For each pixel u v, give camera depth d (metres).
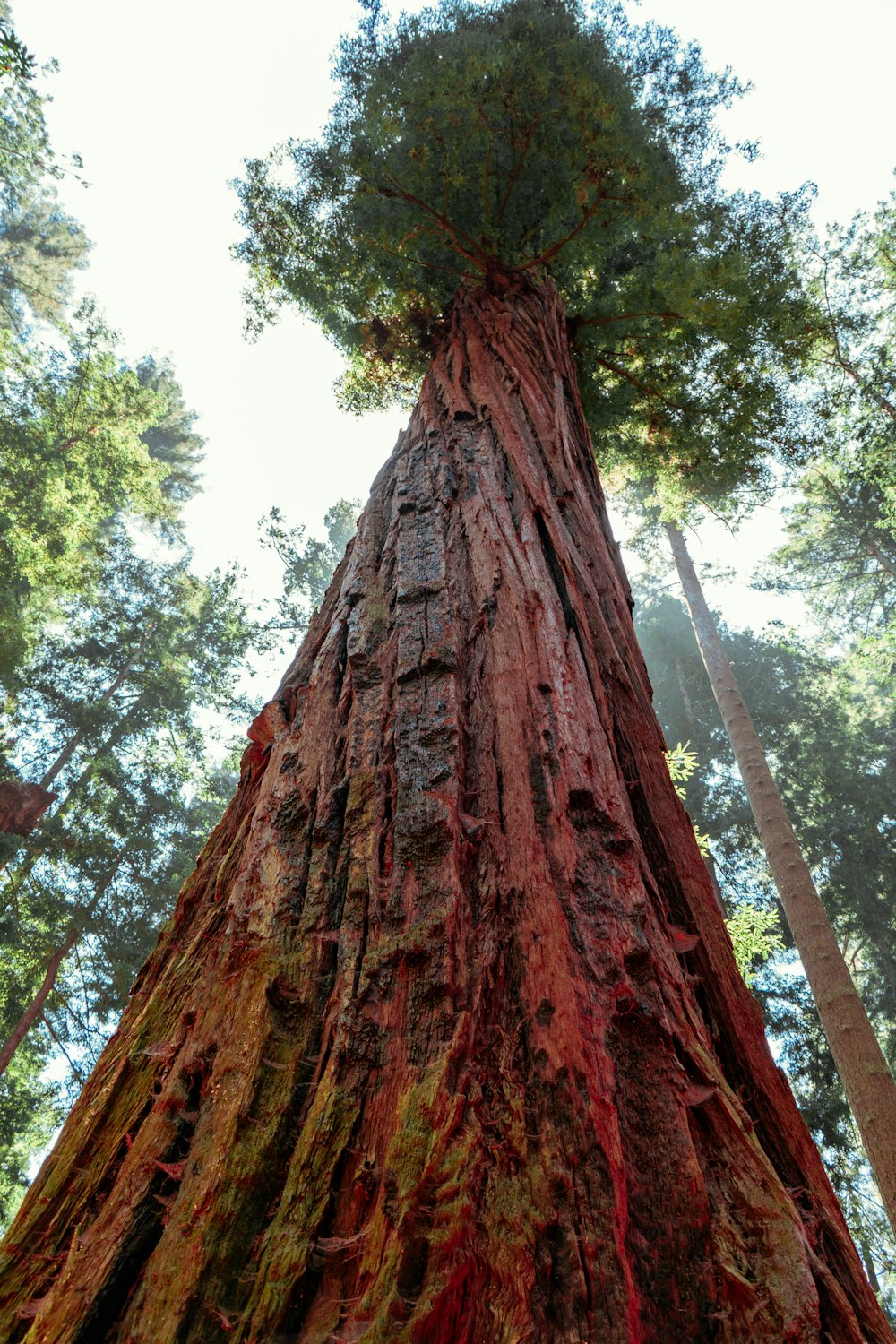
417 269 7.75
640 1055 1.56
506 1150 1.34
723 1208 1.36
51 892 16.53
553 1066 1.46
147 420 18.41
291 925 1.77
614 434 9.50
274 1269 1.20
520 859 1.87
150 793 19.30
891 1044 18.75
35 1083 16.98
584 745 2.22
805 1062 15.46
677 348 8.32
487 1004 1.58
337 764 2.19
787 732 22.19
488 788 2.06
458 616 2.63
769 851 9.95
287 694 2.63
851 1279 1.46
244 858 2.05
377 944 1.68
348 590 2.90
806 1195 1.60
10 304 25.86
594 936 1.73
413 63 6.45
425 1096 1.40
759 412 8.75
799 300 8.58
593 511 3.94
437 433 4.05
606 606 3.18
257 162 8.02
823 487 19.12
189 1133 1.44
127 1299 1.20
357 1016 1.55
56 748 19.64
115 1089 1.62
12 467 16.70
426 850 1.85
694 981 1.94
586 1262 1.20
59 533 17.16
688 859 2.29
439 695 2.28
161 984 1.88
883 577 21.16
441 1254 1.19
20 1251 1.36
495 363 4.91
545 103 6.54
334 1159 1.34
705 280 6.90
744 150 8.30
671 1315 1.20
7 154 17.89
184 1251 1.22
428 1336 1.11
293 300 8.69
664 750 2.68
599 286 8.73
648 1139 1.42
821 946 8.73
